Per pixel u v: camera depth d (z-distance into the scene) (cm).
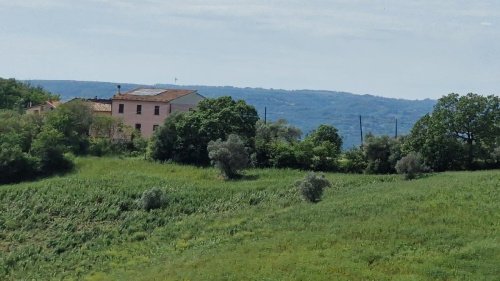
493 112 9581
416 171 8512
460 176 7856
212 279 4359
